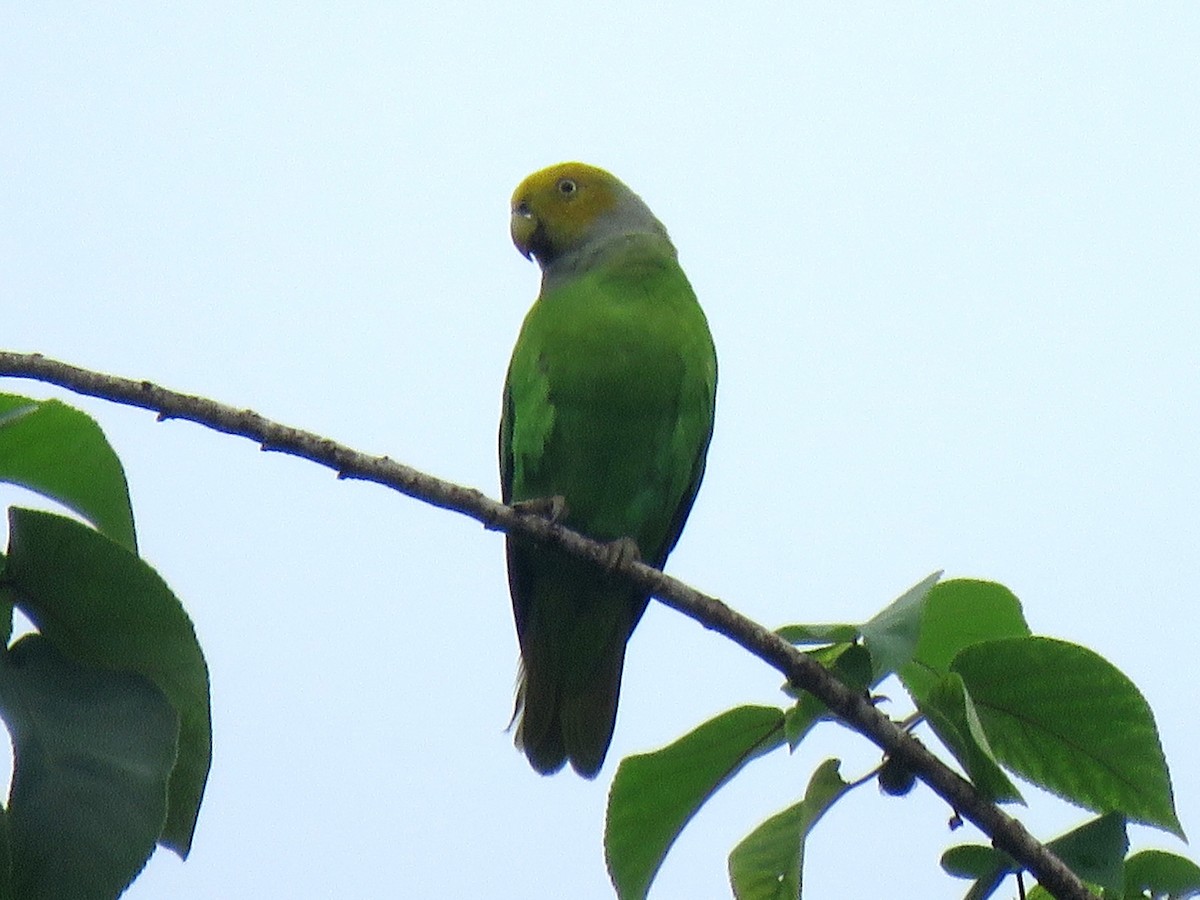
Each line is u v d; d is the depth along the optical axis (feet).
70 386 22.82
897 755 23.71
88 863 16.48
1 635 17.60
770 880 25.02
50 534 17.49
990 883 23.45
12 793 16.58
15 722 16.85
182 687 18.10
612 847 24.45
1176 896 23.95
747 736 24.21
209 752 18.43
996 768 22.98
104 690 17.25
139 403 23.24
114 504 20.58
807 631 24.02
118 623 17.85
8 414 19.31
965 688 22.85
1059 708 23.53
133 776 16.87
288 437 24.48
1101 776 23.71
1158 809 23.39
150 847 16.70
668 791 24.35
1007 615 25.16
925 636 25.50
